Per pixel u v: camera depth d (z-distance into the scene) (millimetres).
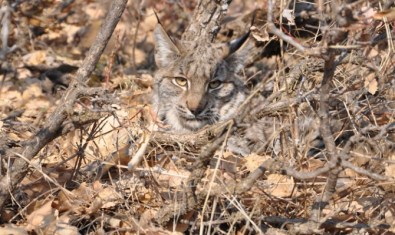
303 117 11141
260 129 12312
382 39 9781
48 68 17391
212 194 9227
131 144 10906
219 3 14492
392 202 9789
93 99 9602
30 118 14859
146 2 19250
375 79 10727
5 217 10047
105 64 17531
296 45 8047
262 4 16188
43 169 10750
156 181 10227
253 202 9906
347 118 11117
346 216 9812
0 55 16391
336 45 8289
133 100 14805
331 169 8461
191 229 9586
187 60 13758
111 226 9891
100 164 10766
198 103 13484
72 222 10000
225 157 11250
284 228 9656
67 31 19156
